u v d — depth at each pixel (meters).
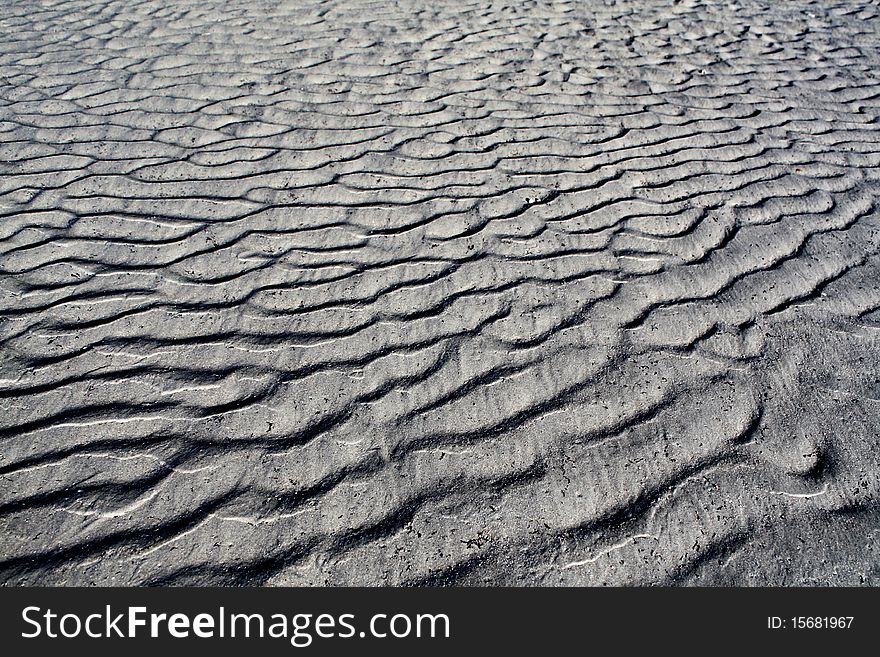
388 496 1.79
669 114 4.23
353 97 4.36
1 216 2.97
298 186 3.29
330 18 6.06
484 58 5.12
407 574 1.62
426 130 3.91
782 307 2.49
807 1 6.95
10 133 3.75
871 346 2.30
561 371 2.18
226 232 2.92
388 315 2.43
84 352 2.22
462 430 1.97
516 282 2.61
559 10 6.42
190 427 1.96
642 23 6.12
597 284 2.60
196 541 1.67
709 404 2.07
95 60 4.94
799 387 2.14
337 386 2.12
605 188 3.31
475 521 1.74
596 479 1.84
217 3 6.46
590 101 4.38
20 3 6.32
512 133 3.88
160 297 2.50
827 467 1.88
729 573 1.63
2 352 2.20
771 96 4.59
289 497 1.78
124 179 3.31
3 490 1.76
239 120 4.00
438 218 3.04
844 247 2.86
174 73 4.71
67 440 1.91
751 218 3.07
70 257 2.71
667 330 2.37
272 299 2.50
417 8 6.41
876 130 4.09
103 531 1.68
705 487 1.82
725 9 6.62
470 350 2.27
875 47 5.67
